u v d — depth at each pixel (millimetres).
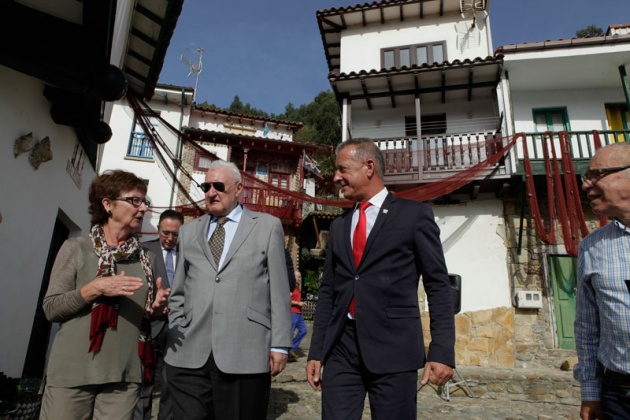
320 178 21469
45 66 3270
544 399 5781
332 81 9344
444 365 1741
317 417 4312
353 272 2059
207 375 2068
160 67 6008
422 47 10969
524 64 8695
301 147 16781
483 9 10734
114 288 1709
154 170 15195
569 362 6891
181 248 2365
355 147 2264
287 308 2240
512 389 5895
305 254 15773
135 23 5441
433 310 1900
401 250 1999
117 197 1984
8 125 3451
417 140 8930
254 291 2182
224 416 2002
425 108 10227
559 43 8375
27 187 3836
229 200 2344
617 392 1650
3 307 3557
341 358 2014
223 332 2055
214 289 2150
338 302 2084
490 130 9445
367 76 9023
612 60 8531
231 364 1996
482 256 8227
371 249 2029
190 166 15164
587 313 1877
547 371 6738
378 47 11258
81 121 4238
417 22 11211
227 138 16031
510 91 8750
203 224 2385
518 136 7809
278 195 10742
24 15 3178
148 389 2693
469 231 8430
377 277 1976
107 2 3055
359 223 2170
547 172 7504
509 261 8109
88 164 5773
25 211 3846
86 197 5820
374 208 2189
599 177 1731
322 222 16219
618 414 1646
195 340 2076
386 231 2045
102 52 3426
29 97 3729
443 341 1798
